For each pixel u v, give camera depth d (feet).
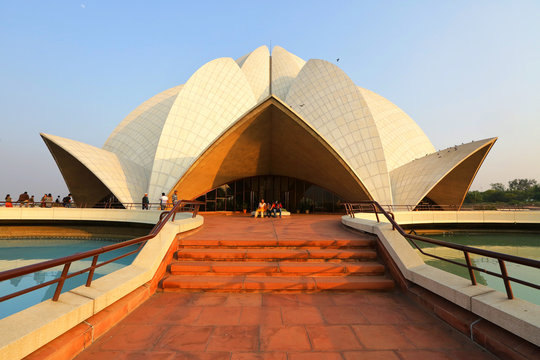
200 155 69.97
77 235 59.88
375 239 23.50
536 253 46.44
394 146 102.89
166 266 20.17
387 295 17.40
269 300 16.47
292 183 96.43
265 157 86.63
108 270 35.27
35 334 9.24
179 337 11.96
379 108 114.52
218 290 17.88
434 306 14.40
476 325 11.71
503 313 10.71
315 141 69.97
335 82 94.73
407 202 79.25
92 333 11.43
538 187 251.19
